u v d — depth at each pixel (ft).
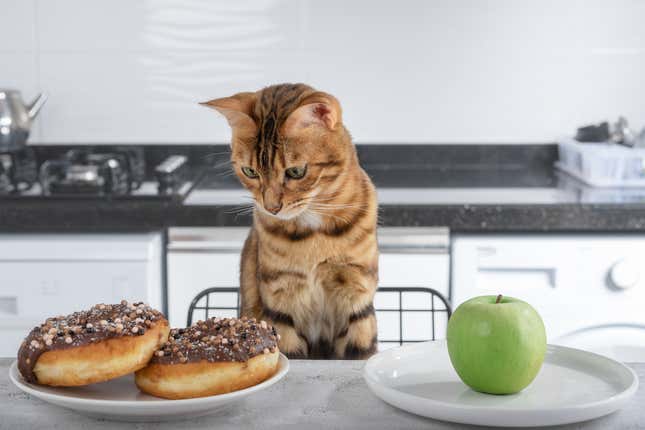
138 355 2.61
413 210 7.18
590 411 2.47
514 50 9.04
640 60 9.03
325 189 4.57
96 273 7.23
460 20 9.00
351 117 9.18
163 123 9.16
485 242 7.21
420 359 3.11
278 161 4.48
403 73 9.09
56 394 2.57
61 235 7.33
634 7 8.94
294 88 4.71
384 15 8.98
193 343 2.68
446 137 9.23
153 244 7.27
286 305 4.76
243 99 4.59
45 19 8.95
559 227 7.21
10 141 8.33
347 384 2.91
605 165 8.07
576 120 9.15
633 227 7.21
